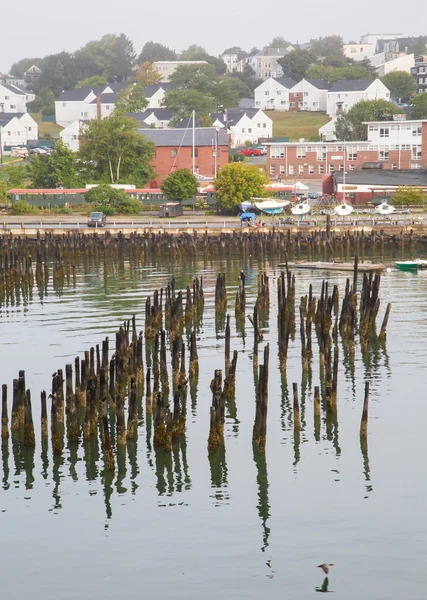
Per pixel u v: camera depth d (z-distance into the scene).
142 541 77.88
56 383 97.81
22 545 77.75
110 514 82.56
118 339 114.88
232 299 175.25
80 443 97.06
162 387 110.56
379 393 112.44
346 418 104.19
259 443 94.19
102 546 77.38
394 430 100.38
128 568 74.00
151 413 102.12
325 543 77.12
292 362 126.56
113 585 71.75
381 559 74.62
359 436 98.81
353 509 82.69
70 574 73.38
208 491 86.50
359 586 71.00
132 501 84.88
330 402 103.56
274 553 75.62
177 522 80.94
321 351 121.56
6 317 159.50
